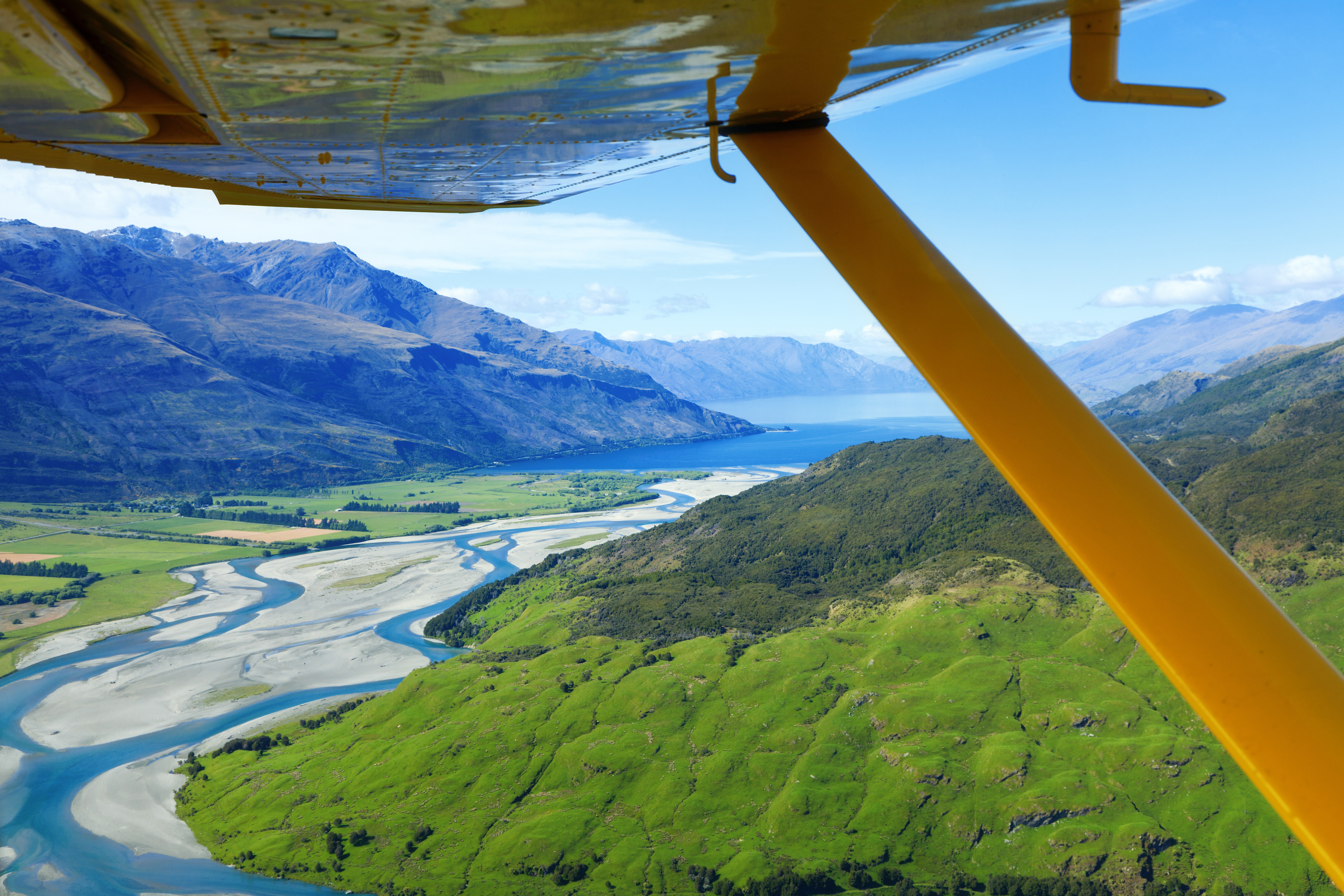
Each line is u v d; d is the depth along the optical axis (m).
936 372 3.59
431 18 3.25
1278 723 2.84
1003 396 3.46
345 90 4.22
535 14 3.26
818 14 3.43
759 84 4.29
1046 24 4.11
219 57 3.63
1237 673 2.92
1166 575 3.06
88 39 3.50
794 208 4.60
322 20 3.24
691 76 4.11
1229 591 3.04
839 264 4.10
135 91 4.16
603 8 3.23
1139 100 3.85
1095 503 3.21
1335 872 2.69
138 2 3.03
